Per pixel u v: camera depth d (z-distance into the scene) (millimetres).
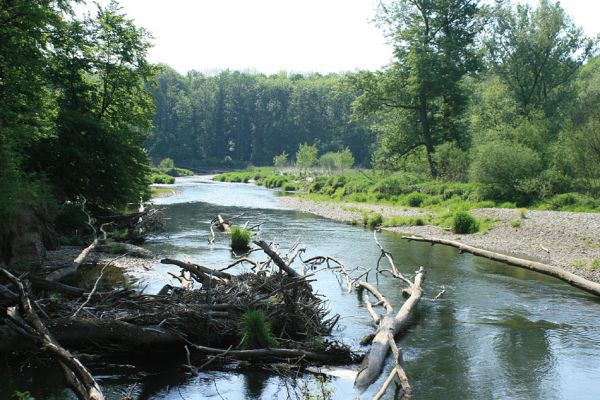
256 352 9312
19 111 16359
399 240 24656
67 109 25109
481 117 55719
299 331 10797
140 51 27969
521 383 9117
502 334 11625
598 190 34438
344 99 129250
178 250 20828
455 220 26984
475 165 37594
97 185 26000
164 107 132875
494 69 52906
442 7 48188
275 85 141625
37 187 16141
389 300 14156
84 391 7168
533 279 16812
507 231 25781
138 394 8359
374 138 120938
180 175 100250
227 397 8344
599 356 10383
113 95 27578
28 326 8828
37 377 8688
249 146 136250
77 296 11242
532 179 35031
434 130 51531
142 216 26359
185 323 9875
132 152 27016
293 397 8367
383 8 49469
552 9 50969
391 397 8477
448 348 10742
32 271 13422
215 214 34781
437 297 14469
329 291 14953
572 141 35625
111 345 9461
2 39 15836
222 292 11250
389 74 50750
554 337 11445
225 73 146875
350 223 31359
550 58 51750
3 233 14688
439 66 47906
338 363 9766
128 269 16656
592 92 47344
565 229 24406
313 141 130000
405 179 46781
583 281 14086
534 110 47281
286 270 12164
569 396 8633
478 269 18297
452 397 8516
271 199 48156
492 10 50031
